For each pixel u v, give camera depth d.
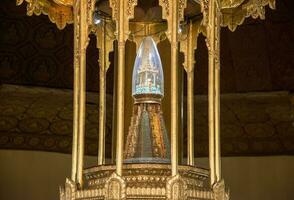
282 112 13.31
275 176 13.06
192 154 10.19
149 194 8.45
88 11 9.26
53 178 12.98
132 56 10.20
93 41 13.42
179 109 10.12
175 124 8.53
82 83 9.23
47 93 13.36
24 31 13.34
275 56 13.48
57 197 12.95
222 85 13.61
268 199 13.00
